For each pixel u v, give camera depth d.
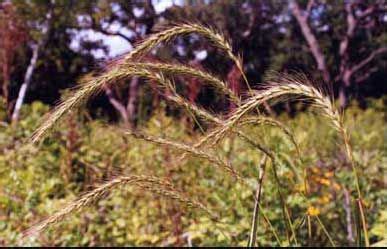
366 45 25.20
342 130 1.57
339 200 4.65
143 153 5.65
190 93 4.66
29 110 8.04
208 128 1.79
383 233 3.31
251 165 4.33
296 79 1.56
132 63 1.76
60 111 1.61
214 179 4.78
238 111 1.58
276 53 22.95
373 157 6.47
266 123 1.79
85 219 4.69
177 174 5.02
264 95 1.55
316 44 21.97
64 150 5.96
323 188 4.90
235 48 1.80
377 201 4.59
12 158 6.04
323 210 4.53
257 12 20.95
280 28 23.11
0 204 5.05
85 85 1.64
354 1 23.77
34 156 5.98
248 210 4.12
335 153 5.83
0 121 7.70
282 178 3.98
